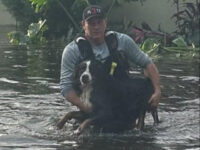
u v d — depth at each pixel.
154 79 6.00
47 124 5.92
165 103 7.10
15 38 16.23
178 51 13.73
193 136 5.50
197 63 11.25
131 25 18.06
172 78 9.12
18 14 20.88
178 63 11.26
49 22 19.00
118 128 5.69
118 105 5.77
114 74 5.80
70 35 17.55
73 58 5.81
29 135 5.47
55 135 5.49
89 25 5.80
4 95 7.52
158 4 19.94
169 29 19.69
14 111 6.51
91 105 5.66
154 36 15.30
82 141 5.28
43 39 16.78
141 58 6.04
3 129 5.69
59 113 6.43
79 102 5.71
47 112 6.48
